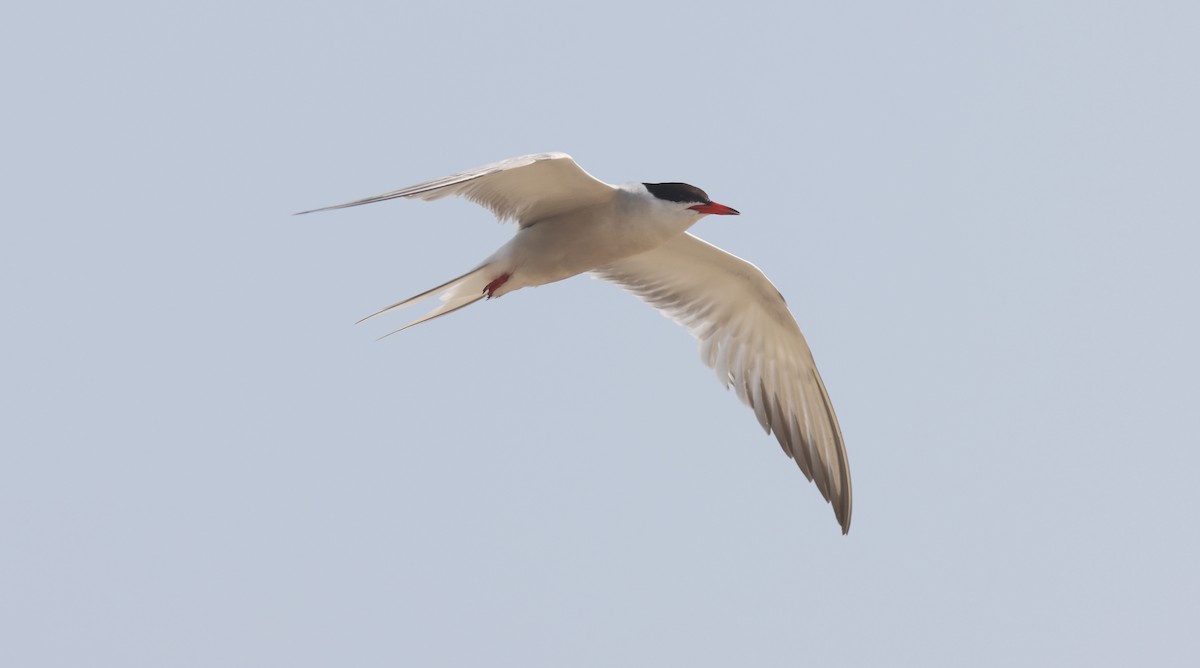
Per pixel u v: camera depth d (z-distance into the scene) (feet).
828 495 46.78
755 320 45.55
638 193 38.86
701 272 44.52
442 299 40.55
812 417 46.75
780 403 46.55
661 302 45.65
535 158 35.40
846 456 46.52
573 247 39.34
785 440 46.62
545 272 39.86
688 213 38.81
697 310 45.62
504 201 39.01
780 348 45.96
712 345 45.80
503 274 39.70
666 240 39.52
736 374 46.01
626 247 39.63
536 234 39.22
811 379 46.24
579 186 38.06
